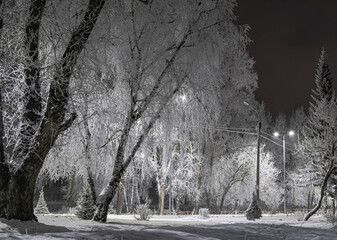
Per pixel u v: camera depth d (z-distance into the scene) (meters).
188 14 16.83
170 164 32.06
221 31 17.67
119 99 17.78
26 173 12.35
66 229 11.19
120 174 17.06
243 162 44.50
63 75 12.41
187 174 36.38
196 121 18.73
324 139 28.95
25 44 12.31
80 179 34.91
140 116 16.83
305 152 32.09
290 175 58.53
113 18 15.81
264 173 46.00
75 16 14.26
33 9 12.38
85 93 14.00
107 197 16.59
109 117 17.45
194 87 17.31
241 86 36.12
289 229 12.43
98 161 19.27
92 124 18.30
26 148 12.51
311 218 31.09
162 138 19.45
